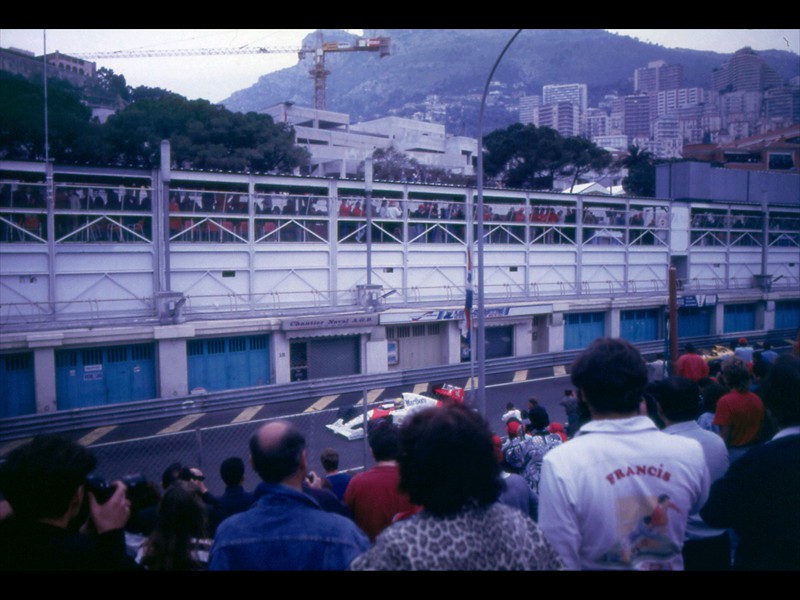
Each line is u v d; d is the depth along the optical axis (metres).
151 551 3.90
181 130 46.97
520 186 66.69
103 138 40.03
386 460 4.65
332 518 3.00
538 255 37.56
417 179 80.50
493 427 20.38
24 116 35.84
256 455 3.04
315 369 28.86
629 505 2.65
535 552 2.28
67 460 2.50
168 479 6.15
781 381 3.20
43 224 24.45
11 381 22.20
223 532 2.94
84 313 24.97
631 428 2.82
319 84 168.62
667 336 17.92
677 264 44.56
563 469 2.69
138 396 24.50
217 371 26.33
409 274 33.22
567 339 37.28
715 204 44.72
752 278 46.72
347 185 31.12
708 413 6.88
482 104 17.66
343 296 31.05
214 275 27.84
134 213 25.78
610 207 40.72
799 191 50.47
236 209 28.30
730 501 3.06
